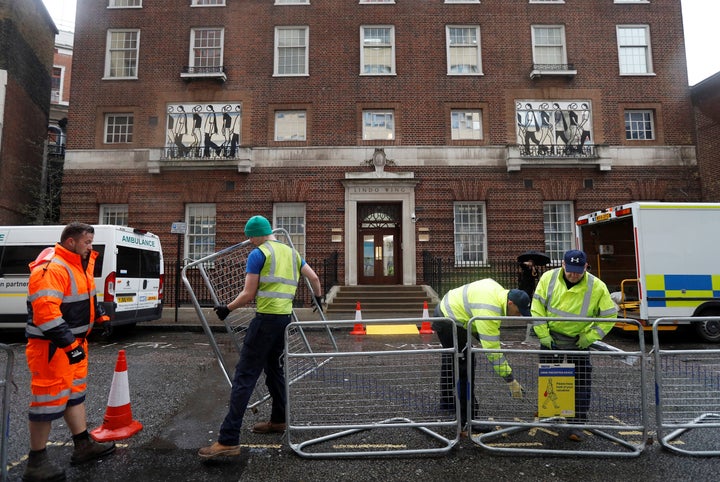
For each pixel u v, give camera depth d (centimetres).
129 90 1623
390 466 347
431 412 407
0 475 313
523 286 878
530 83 1625
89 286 360
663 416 406
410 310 1359
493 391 408
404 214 1562
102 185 1575
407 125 1605
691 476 330
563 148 1585
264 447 383
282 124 1625
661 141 1603
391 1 1659
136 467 345
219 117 1616
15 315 956
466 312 412
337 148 1585
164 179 1577
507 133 1599
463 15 1655
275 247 400
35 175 1802
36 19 1814
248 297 378
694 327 906
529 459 360
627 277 1134
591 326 402
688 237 905
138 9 1662
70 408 349
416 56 1636
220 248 1550
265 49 1644
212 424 443
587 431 411
